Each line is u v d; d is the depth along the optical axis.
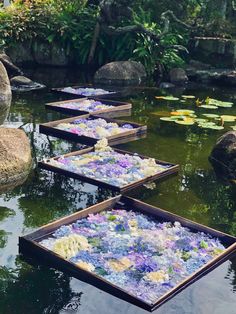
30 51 12.66
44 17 12.85
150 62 12.39
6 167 5.40
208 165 6.21
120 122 7.61
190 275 3.68
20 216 4.62
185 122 7.94
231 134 6.33
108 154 6.23
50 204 4.89
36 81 10.83
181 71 12.03
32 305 3.34
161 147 6.78
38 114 8.16
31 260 3.85
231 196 5.38
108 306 3.34
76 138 6.86
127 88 10.78
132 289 3.55
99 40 12.93
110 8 12.48
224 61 12.98
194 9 14.12
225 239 4.30
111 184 5.24
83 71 12.48
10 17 12.49
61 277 3.64
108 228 4.41
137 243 4.14
